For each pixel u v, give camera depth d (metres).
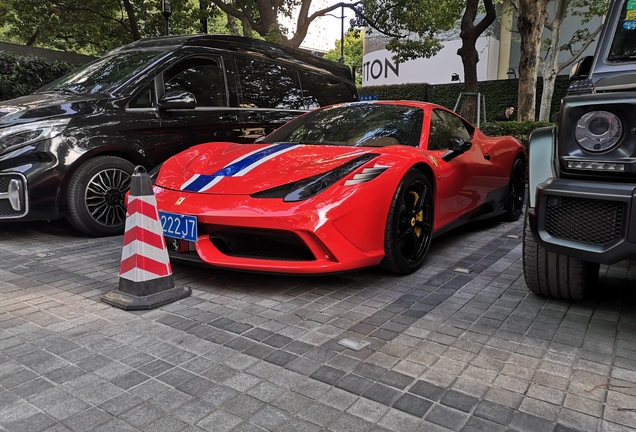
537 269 2.42
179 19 14.48
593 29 18.75
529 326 2.23
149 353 1.98
